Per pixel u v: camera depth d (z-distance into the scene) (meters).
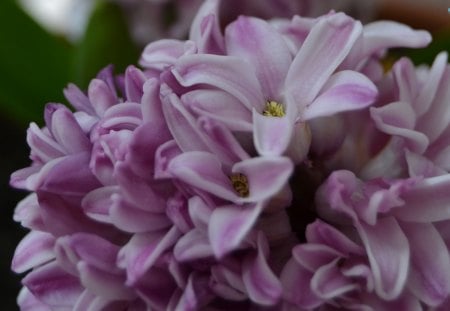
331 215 0.26
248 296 0.26
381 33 0.28
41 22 0.42
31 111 0.38
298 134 0.26
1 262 0.39
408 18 0.45
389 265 0.26
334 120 0.26
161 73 0.27
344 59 0.26
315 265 0.26
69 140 0.27
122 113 0.26
